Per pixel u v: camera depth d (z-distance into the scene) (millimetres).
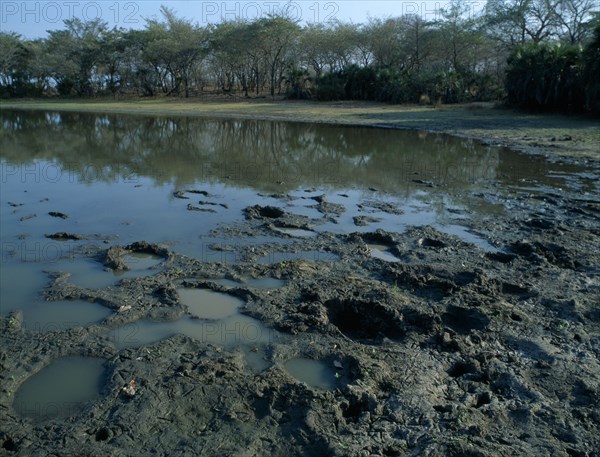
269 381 4422
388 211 9781
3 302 5898
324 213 9602
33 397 4270
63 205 10148
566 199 10641
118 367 4609
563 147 17938
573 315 5609
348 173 13641
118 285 6332
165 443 3717
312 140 21078
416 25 46625
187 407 4102
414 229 8586
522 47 30844
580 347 5004
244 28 49906
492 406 4129
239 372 4566
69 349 4922
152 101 50094
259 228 8633
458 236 8344
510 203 10398
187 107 41156
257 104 42719
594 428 3871
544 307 5832
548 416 3996
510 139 20281
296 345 5066
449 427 3867
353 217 9352
